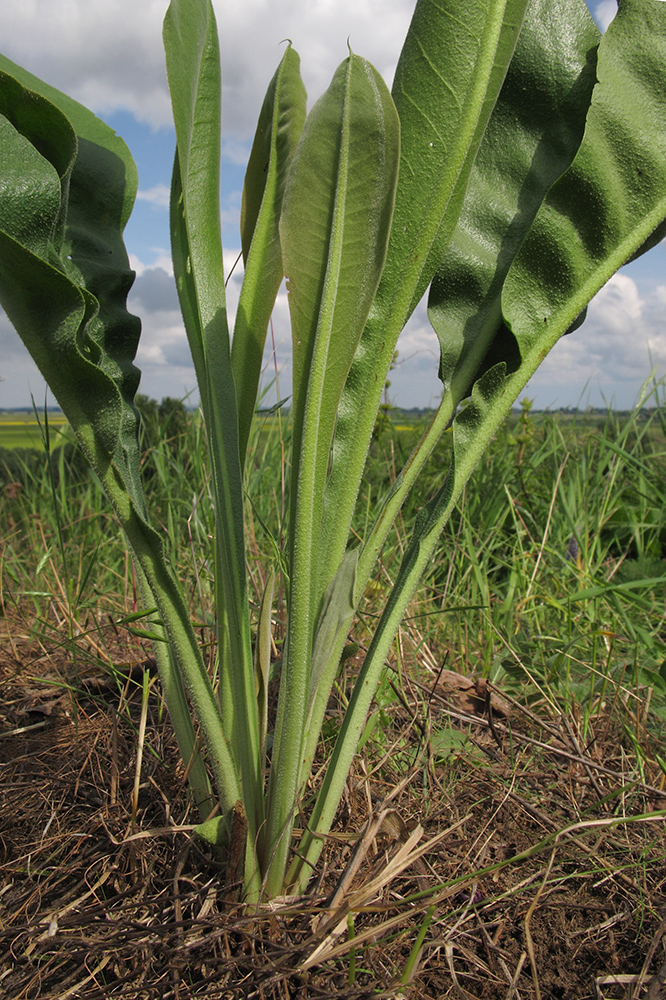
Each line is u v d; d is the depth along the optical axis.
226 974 0.69
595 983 0.75
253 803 0.76
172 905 0.80
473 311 0.89
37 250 0.68
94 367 0.68
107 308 0.89
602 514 2.23
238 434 0.83
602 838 0.95
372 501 2.58
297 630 0.69
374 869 0.79
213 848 0.86
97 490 2.30
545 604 1.75
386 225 0.65
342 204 0.65
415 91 0.75
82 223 0.92
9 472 2.75
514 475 2.60
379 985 0.70
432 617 1.71
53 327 0.67
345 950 0.67
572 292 0.85
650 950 0.79
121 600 1.75
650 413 2.61
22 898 0.83
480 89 0.74
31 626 1.68
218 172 0.80
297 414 0.72
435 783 1.07
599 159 0.83
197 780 0.87
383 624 0.82
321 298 0.67
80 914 0.74
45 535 2.27
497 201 0.90
